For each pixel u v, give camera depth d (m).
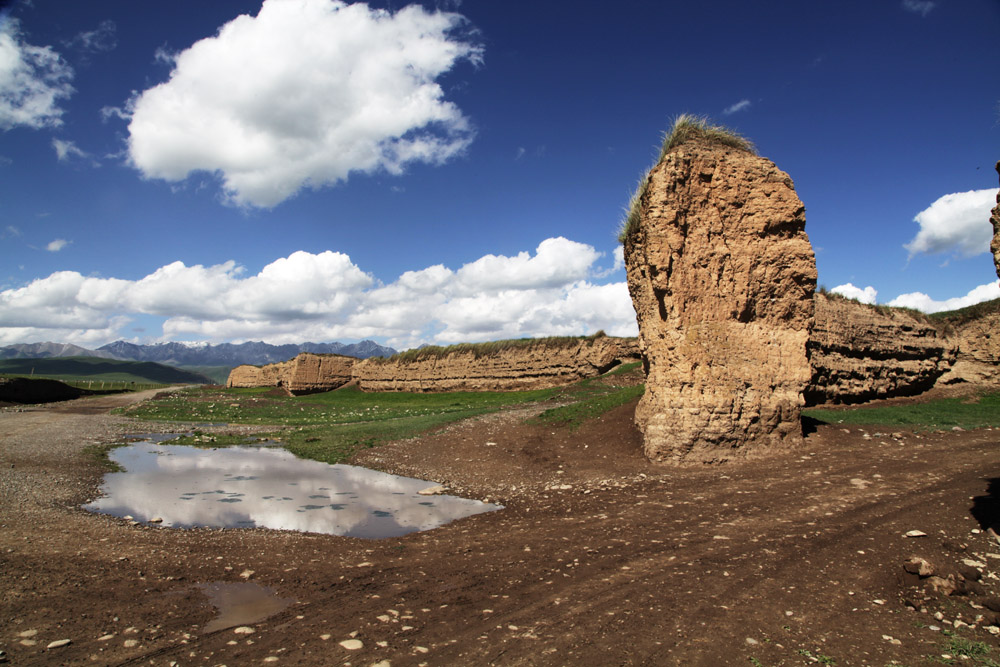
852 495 12.23
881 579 7.91
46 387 75.88
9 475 19.02
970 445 16.62
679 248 18.64
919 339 31.64
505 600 7.75
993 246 9.28
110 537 11.37
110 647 6.34
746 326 18.98
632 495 14.19
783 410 18.39
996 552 8.42
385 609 7.53
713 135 20.36
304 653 6.19
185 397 78.38
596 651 6.12
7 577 8.66
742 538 10.02
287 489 17.67
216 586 8.55
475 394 58.12
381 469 21.48
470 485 17.67
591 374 52.94
